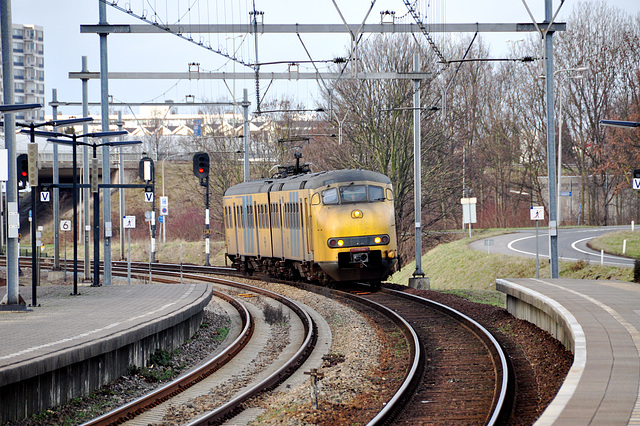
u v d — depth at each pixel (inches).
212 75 3631.9
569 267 4003.4
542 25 2856.8
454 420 1208.8
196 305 2298.2
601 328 1588.3
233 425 1242.6
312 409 1317.7
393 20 2866.6
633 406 978.1
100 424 1224.8
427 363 1702.8
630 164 6825.8
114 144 2992.1
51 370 1331.2
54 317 1994.3
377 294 3270.2
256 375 1702.8
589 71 7416.3
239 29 2896.2
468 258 4987.7
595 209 7667.3
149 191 3203.7
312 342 2065.7
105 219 3253.0
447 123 6254.9
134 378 1660.9
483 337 1985.7
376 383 1546.5
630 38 7258.9
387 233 3280.0
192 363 1921.8
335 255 3218.5
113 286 3184.1
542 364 1620.3
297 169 4069.9
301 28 2883.9
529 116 7869.1
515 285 2425.0
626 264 3858.3
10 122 2295.8
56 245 4758.9
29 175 2390.5
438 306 2657.5
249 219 4222.4
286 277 3927.2
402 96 5339.6
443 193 5797.2
